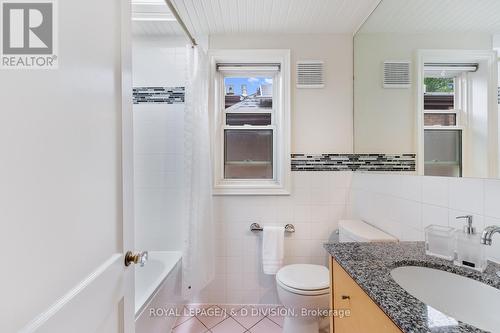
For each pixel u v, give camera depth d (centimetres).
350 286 81
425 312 55
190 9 150
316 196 180
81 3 55
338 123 180
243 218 180
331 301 99
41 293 44
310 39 179
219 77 189
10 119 39
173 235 186
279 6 147
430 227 89
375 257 87
